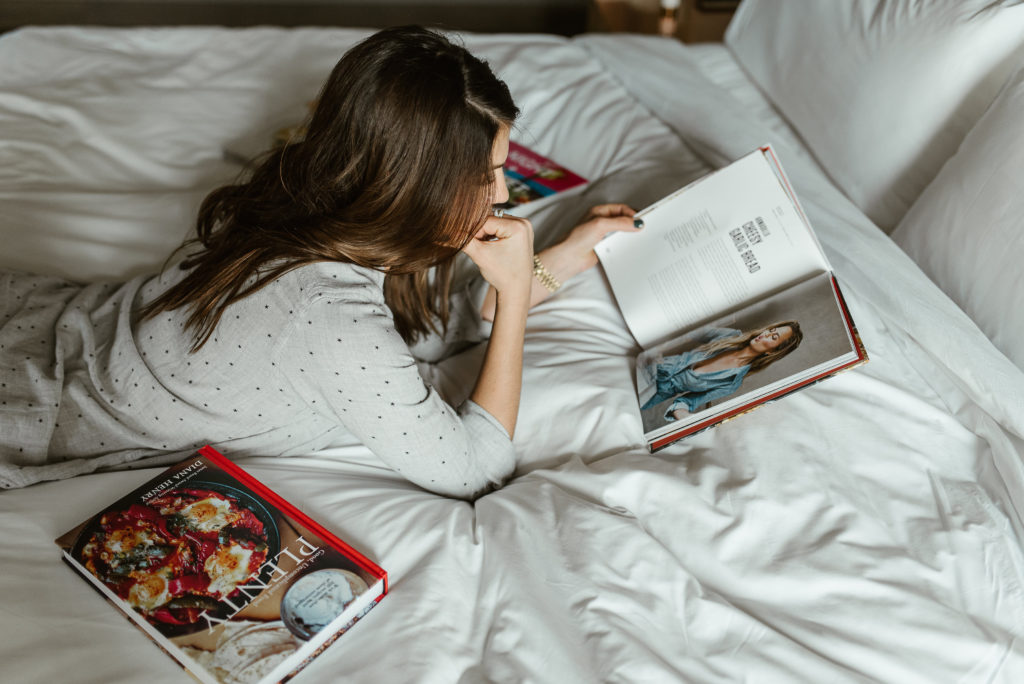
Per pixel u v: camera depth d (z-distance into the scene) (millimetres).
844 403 978
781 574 811
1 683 653
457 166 747
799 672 733
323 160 762
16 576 753
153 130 1444
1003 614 785
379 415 800
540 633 753
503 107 768
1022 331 930
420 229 777
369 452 985
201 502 823
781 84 1522
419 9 3002
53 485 860
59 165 1355
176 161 1395
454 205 778
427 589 790
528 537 839
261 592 745
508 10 3047
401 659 730
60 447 878
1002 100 1037
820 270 989
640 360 1036
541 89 1624
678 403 938
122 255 1191
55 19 2744
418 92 715
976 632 762
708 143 1412
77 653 694
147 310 896
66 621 723
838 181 1353
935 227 1069
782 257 1005
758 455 911
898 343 1064
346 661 729
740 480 890
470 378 1092
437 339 1132
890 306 1042
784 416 956
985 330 983
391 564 825
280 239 786
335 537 803
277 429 910
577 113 1567
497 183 850
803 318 934
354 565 776
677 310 1056
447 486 891
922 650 753
